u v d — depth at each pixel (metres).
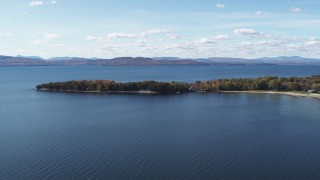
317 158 114.31
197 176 99.44
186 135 142.88
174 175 99.88
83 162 109.75
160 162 109.81
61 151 120.50
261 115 187.50
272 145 128.62
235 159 113.06
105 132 147.75
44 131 149.75
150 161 110.75
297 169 104.81
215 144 129.75
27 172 101.56
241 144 129.88
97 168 104.75
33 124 164.38
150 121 171.50
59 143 130.38
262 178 98.38
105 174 100.38
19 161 110.62
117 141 133.25
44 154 117.31
